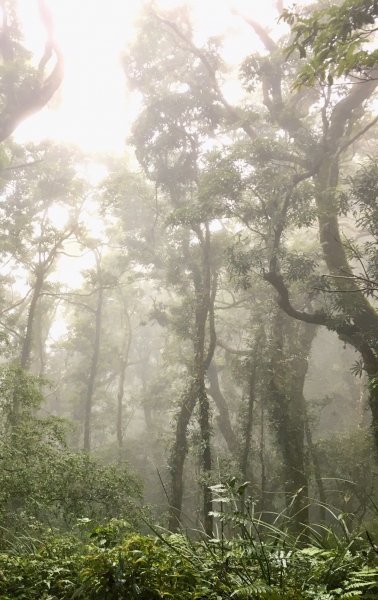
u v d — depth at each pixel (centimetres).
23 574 332
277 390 1836
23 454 1055
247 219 1631
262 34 1878
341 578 287
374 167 1507
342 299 1439
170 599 266
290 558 295
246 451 1798
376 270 1464
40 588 313
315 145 1628
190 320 2328
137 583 274
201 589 273
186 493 2405
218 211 1592
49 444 1155
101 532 329
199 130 2164
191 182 2214
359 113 1702
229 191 1542
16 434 1116
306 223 1515
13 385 1256
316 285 1528
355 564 293
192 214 1647
